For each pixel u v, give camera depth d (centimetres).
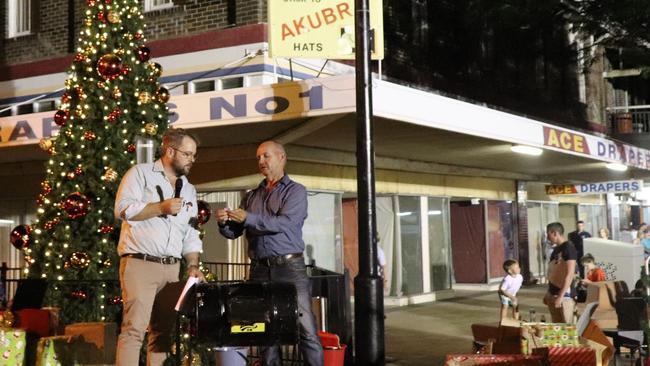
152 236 594
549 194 2317
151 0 1565
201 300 543
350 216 1738
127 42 959
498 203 2256
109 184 904
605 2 1942
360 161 775
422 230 1856
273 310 548
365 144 775
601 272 1063
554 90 2581
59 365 704
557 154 1683
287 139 1305
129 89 944
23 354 698
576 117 2689
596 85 2858
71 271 888
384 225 1777
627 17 1941
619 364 908
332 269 1562
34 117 1297
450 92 2012
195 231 639
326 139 1372
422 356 1060
